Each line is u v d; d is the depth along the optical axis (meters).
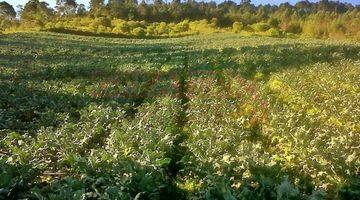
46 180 9.72
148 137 11.74
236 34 83.69
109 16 121.62
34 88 20.62
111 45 55.69
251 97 18.47
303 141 11.77
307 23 97.88
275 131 13.27
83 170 9.50
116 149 10.79
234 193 8.16
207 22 108.75
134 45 56.38
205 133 12.55
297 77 23.17
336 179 9.63
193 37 79.00
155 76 26.09
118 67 29.16
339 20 94.25
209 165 10.04
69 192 8.22
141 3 135.00
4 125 14.55
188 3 139.00
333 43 48.16
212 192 8.33
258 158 10.40
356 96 18.53
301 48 38.56
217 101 17.56
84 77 25.59
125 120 14.15
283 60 31.31
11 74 24.86
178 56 36.41
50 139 12.09
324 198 8.92
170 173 10.67
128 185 8.56
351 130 14.10
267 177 8.94
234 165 9.84
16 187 8.96
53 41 56.84
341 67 27.14
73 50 43.44
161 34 93.12
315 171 10.05
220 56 34.75
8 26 104.62
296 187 8.30
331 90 19.81
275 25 103.94
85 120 14.89
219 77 25.09
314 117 15.41
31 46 46.41
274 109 16.00
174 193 9.62
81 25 100.06
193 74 25.61
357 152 11.45
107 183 8.80
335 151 10.84
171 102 17.19
